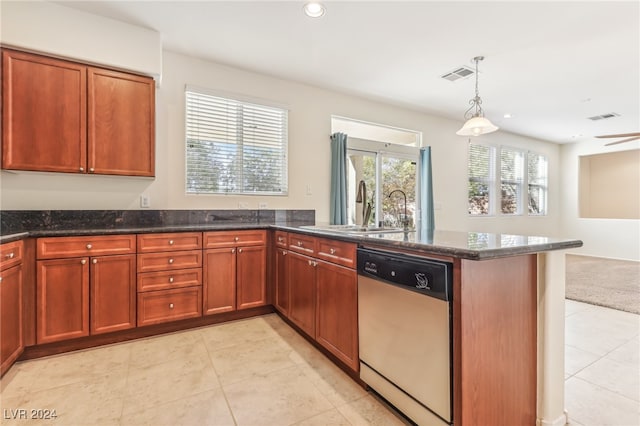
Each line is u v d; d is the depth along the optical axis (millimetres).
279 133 3709
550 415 1500
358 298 1838
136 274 2480
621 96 4156
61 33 2354
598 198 7254
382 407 1672
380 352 1668
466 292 1254
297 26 2600
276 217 3637
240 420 1567
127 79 2611
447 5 2305
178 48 2992
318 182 3928
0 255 1853
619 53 3000
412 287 1434
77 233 2273
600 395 1799
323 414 1616
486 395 1320
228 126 3412
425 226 4742
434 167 5070
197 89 3191
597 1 2244
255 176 3561
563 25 2545
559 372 1532
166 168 3066
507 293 1400
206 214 3252
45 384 1869
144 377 1950
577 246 1521
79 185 2721
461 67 3328
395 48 2936
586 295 3744
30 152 2299
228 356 2230
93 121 2494
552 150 7164
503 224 6121
